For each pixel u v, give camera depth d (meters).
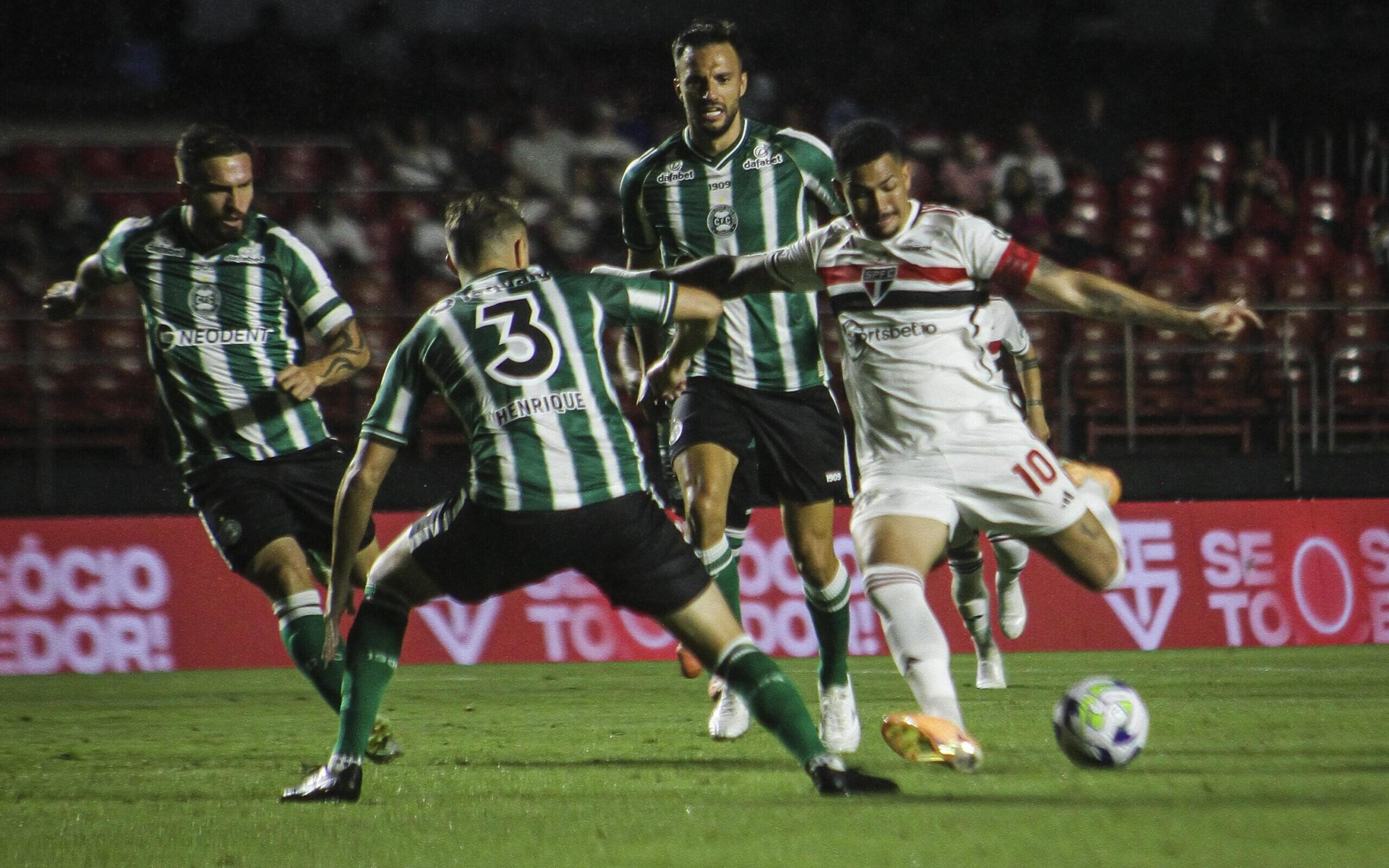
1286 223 61.28
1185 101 70.94
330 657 16.45
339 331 20.81
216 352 20.55
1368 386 54.81
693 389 22.91
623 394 50.91
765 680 15.83
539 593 43.03
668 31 74.25
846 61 72.00
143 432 50.62
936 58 71.88
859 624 44.16
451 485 47.41
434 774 19.16
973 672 36.69
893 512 18.08
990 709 26.89
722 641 15.95
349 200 59.62
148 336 20.97
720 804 15.73
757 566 43.09
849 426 50.84
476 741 23.45
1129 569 44.03
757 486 23.55
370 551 21.55
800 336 22.61
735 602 23.28
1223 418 53.75
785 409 22.61
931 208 18.22
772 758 20.25
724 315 22.48
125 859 13.56
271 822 15.34
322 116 68.81
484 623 42.69
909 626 17.41
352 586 20.53
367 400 51.31
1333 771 17.80
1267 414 53.38
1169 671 35.97
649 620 43.28
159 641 41.81
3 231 54.72
